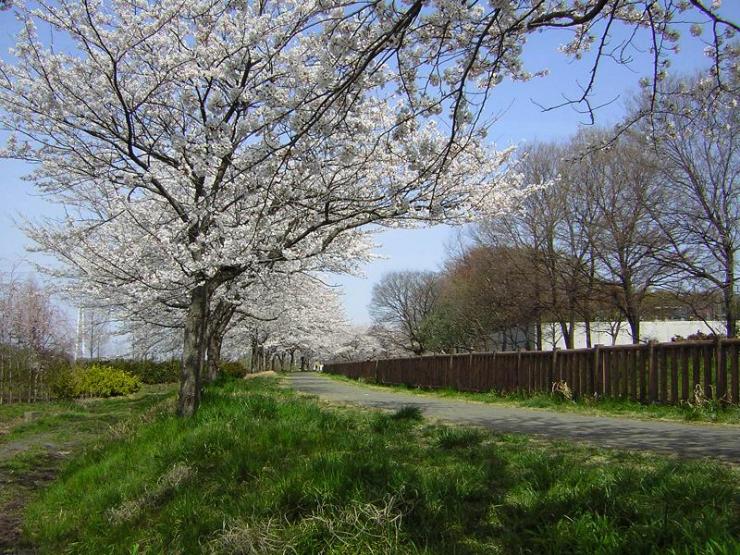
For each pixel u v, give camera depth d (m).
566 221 27.81
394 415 9.09
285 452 6.29
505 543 3.69
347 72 5.34
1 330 23.48
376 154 8.98
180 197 12.05
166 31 9.71
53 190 10.88
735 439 6.75
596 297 26.48
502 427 8.09
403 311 66.00
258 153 8.53
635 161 21.81
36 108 9.42
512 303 29.98
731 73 5.55
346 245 13.22
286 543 4.04
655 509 3.68
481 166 10.40
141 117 9.96
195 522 4.89
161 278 12.52
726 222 20.64
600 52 4.85
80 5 8.98
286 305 21.08
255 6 9.62
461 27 4.97
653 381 10.25
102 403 21.23
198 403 9.58
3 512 6.81
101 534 5.38
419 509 4.17
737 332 19.39
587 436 7.12
